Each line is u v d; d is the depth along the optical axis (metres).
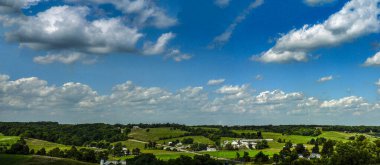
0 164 167.00
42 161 175.88
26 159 175.50
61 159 183.12
